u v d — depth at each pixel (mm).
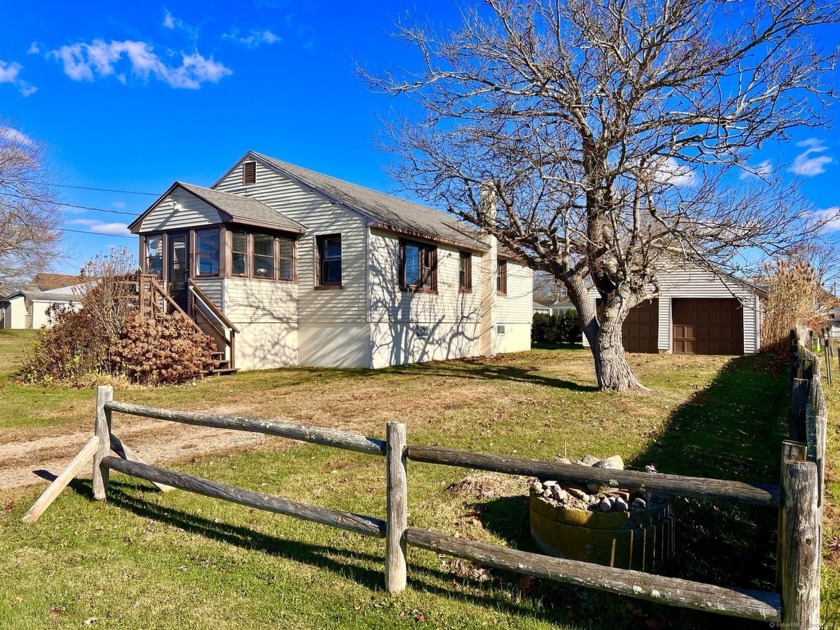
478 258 19656
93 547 3713
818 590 2047
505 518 3986
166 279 14789
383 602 2963
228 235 13789
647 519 3174
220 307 13750
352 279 14578
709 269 9273
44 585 3180
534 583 3131
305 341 15422
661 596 2326
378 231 14680
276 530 3975
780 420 7613
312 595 3057
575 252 10695
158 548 3695
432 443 6422
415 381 12047
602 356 10445
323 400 9609
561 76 9828
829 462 4984
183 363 11844
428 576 3240
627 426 7242
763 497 2180
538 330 26984
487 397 9820
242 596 3059
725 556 3496
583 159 9844
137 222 15320
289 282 15289
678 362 16125
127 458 4820
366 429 7293
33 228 25453
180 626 2764
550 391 10422
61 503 4527
